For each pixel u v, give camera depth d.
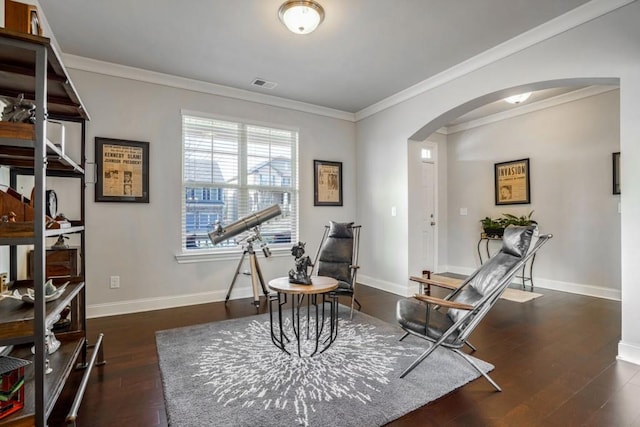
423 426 1.62
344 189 4.95
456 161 5.85
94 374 2.13
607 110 4.05
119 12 2.47
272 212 3.93
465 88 3.40
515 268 2.12
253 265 3.77
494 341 2.68
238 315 3.37
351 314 3.29
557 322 3.12
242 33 2.78
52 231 1.38
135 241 3.48
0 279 1.65
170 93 3.67
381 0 2.35
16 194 1.53
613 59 2.35
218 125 3.97
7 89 1.61
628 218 2.29
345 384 2.00
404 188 4.22
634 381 2.03
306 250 4.58
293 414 1.70
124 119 3.43
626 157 2.29
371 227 4.77
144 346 2.57
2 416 1.15
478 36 2.85
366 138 4.84
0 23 1.83
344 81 3.82
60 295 1.68
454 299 2.56
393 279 4.41
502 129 5.16
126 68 3.40
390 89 4.07
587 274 4.21
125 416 1.70
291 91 4.11
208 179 3.90
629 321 2.29
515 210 4.99
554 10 2.49
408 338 2.74
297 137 4.53
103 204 3.33
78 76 3.22
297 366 2.23
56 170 2.07
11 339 1.15
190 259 3.76
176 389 1.93
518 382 2.03
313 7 2.38
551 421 1.65
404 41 2.92
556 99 4.49
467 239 5.67
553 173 4.55
